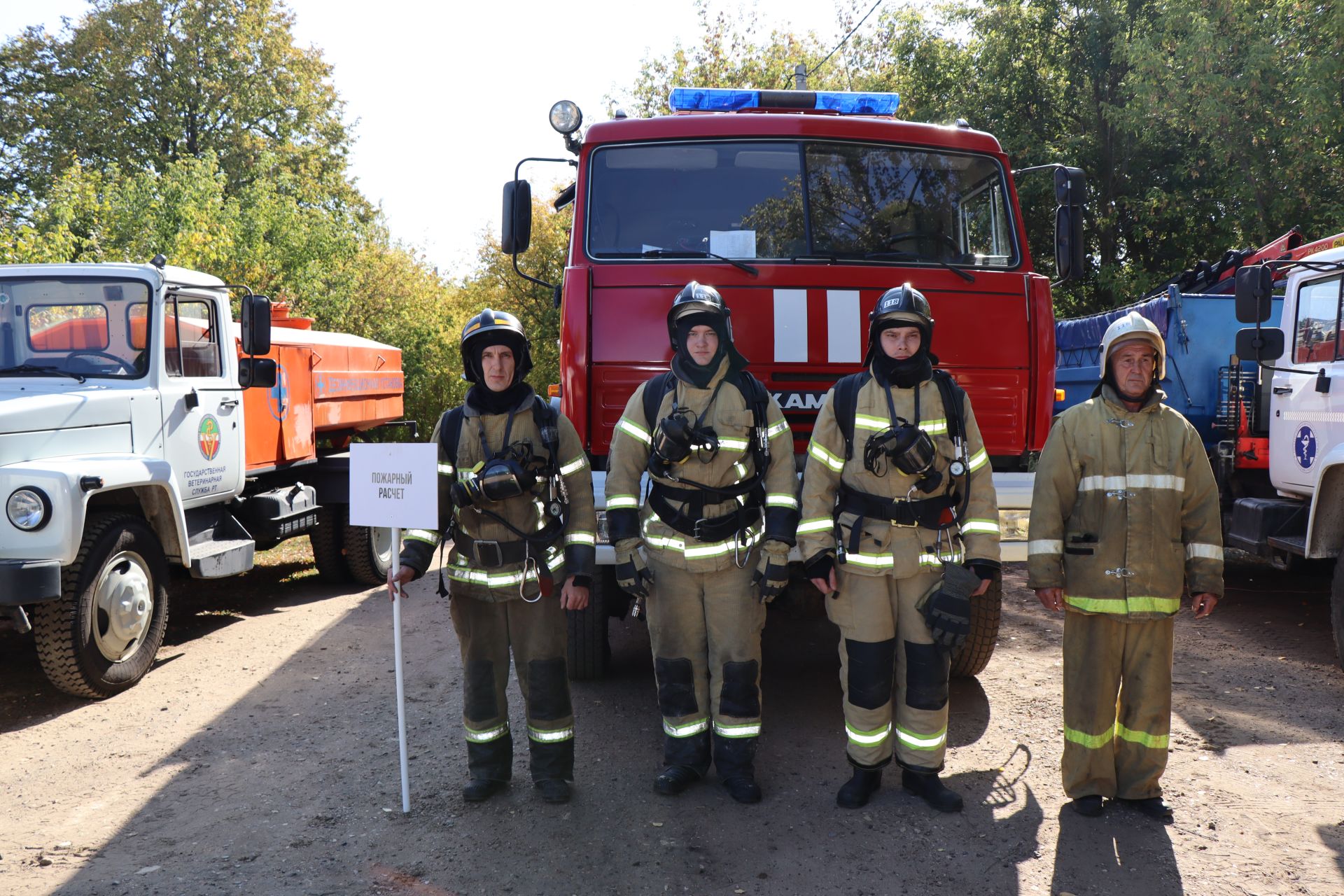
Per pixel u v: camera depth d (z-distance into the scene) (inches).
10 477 191.2
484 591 144.9
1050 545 140.3
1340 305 243.4
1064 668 144.6
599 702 197.8
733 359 148.2
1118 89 676.7
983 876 125.9
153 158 1190.3
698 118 194.7
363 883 125.4
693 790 154.3
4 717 199.2
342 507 328.8
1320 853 131.0
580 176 193.6
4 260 487.5
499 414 144.7
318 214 783.1
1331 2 509.7
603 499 176.6
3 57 1173.1
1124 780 143.9
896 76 855.7
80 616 200.1
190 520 253.9
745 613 148.9
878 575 141.5
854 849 133.6
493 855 132.7
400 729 146.5
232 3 1206.9
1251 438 305.3
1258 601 292.4
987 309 188.9
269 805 151.6
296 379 311.7
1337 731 179.0
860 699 144.6
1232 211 639.8
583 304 183.2
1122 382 138.6
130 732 188.4
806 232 192.4
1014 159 722.2
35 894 123.9
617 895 122.1
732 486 145.9
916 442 135.7
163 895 123.2
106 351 237.1
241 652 247.6
